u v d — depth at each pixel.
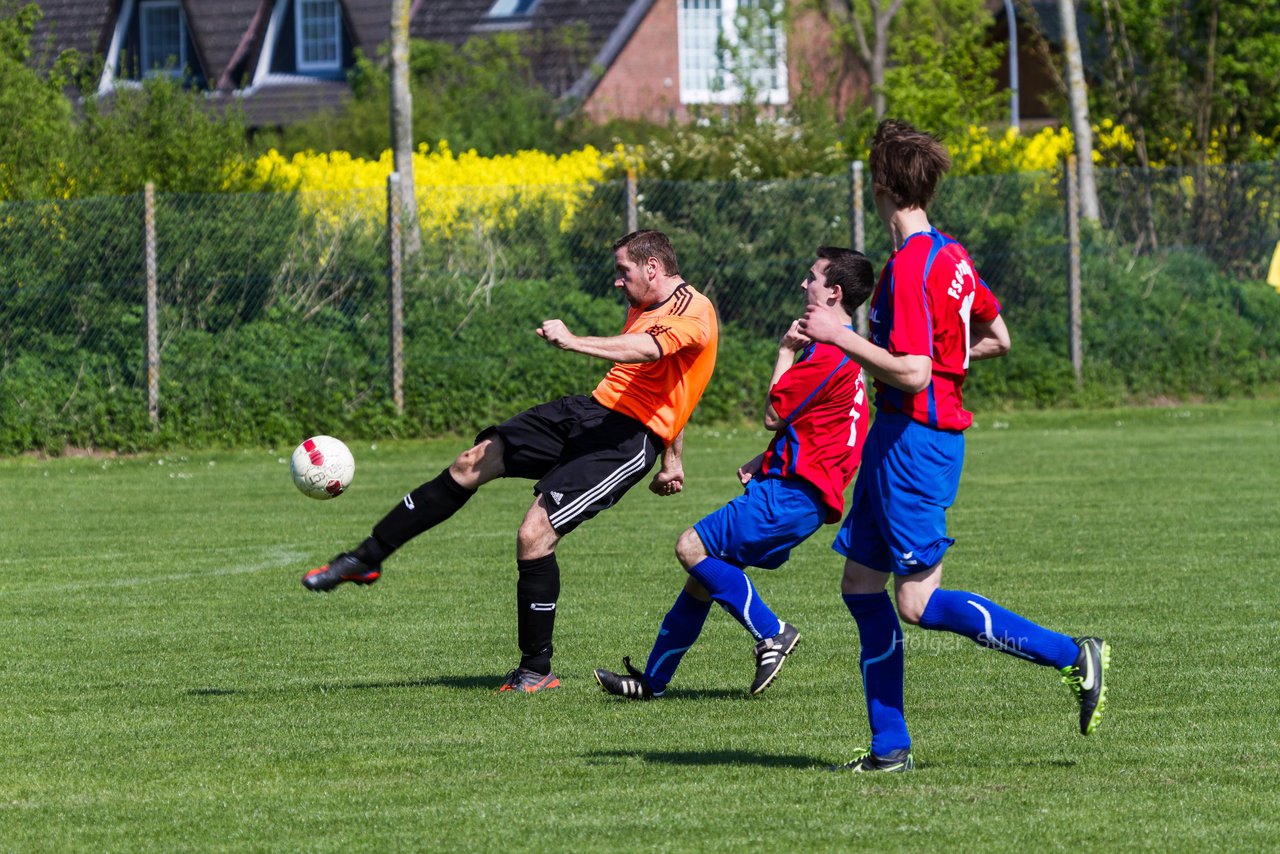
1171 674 23.16
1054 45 124.88
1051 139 88.81
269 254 59.25
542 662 23.30
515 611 29.81
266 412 59.16
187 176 65.00
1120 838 15.18
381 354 59.91
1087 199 70.44
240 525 41.72
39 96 64.81
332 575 22.28
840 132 80.19
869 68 114.12
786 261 63.31
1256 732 19.69
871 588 17.83
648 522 41.06
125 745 19.86
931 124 80.31
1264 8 81.19
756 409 63.25
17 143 63.06
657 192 63.03
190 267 58.59
